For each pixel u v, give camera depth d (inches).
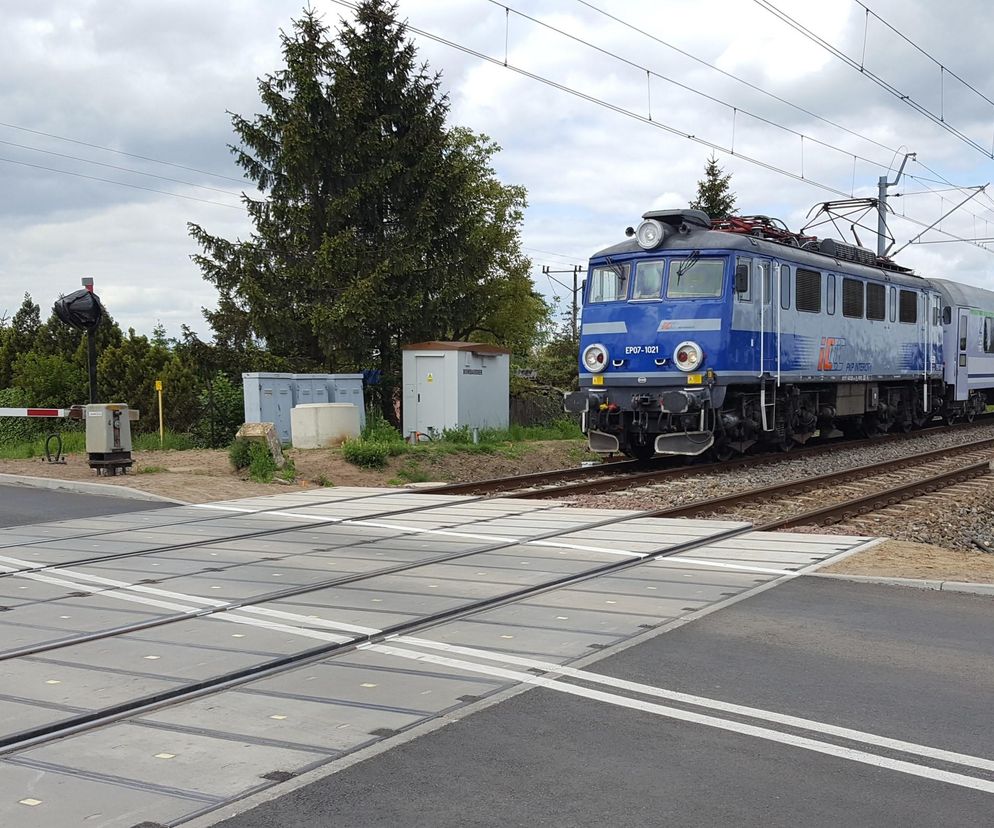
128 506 550.3
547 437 1042.1
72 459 782.5
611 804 174.4
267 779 183.2
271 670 248.2
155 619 296.7
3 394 1096.2
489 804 174.1
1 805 171.9
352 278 1043.9
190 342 1087.6
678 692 231.8
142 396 1107.9
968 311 1254.3
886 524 515.8
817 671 247.6
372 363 1128.8
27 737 202.2
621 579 353.7
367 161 1087.0
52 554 402.3
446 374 967.0
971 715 217.8
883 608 311.0
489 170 1430.9
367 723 211.5
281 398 887.1
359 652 264.1
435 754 195.3
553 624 291.0
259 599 321.7
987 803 175.5
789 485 631.2
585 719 214.5
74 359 1178.6
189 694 229.9
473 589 335.0
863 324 938.7
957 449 920.3
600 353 769.6
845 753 196.9
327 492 617.3
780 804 174.6
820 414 898.1
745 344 741.9
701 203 1838.1
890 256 1270.9
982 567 375.6
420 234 1085.8
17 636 278.8
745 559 389.4
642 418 759.7
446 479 756.0
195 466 721.0
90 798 174.9
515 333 1465.3
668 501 589.3
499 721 213.2
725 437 768.3
